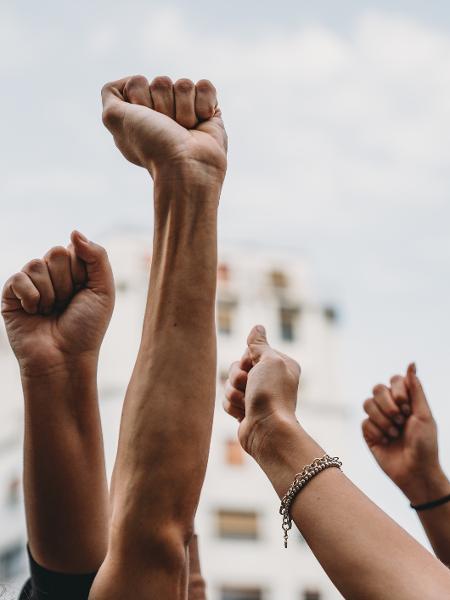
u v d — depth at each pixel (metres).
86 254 1.76
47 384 1.73
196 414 1.66
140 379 1.67
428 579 1.53
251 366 1.99
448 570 1.55
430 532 2.47
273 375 1.82
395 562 1.55
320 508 1.63
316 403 32.78
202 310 1.69
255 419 1.78
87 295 1.77
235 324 33.19
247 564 29.14
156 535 1.62
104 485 1.75
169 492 1.63
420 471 2.51
